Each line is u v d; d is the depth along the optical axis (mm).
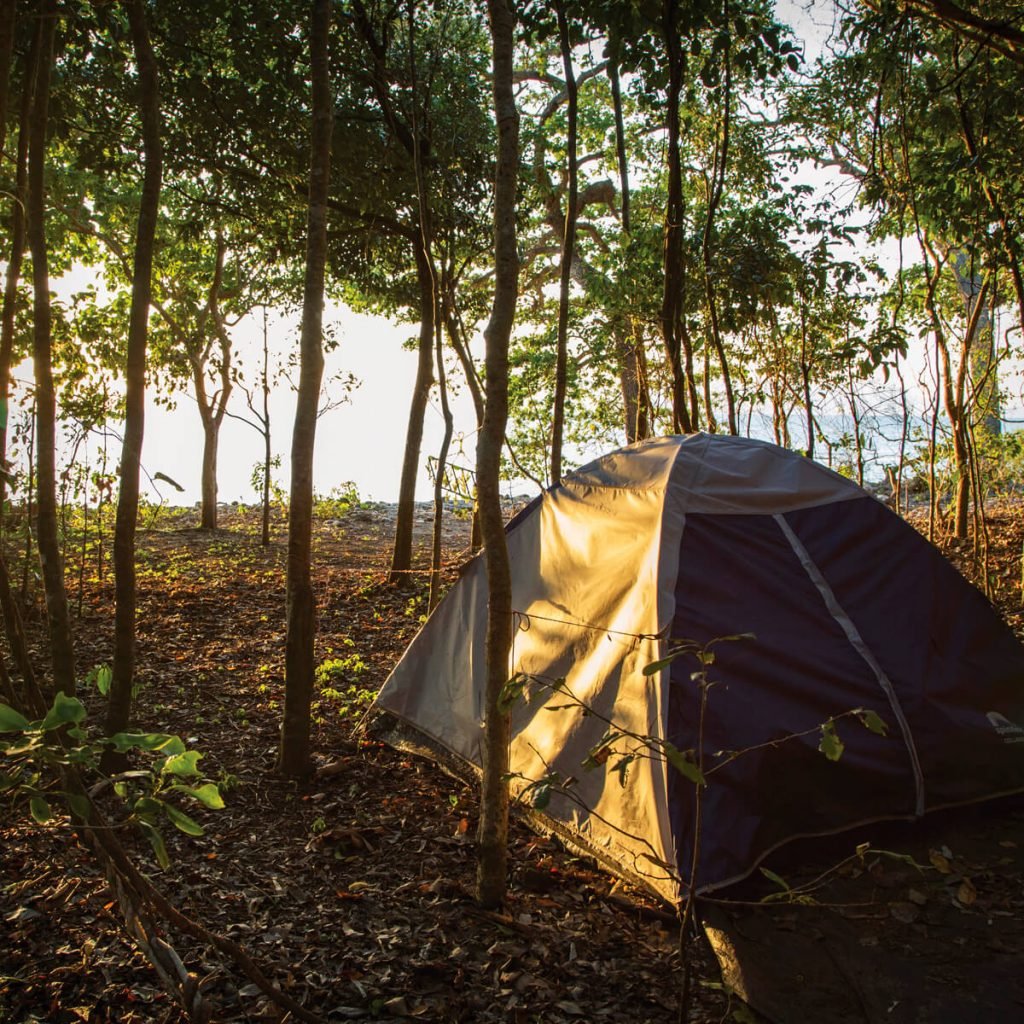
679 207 7465
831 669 4371
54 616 4012
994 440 12805
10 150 9547
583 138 16891
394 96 9594
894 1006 3197
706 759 3934
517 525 5582
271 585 11289
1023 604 8789
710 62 7555
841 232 8945
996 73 8219
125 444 4766
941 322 12172
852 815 4227
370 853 4379
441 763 5395
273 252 11828
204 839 4402
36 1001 3061
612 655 4473
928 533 12297
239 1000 3154
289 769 5215
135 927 2016
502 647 3814
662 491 4641
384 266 12523
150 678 7055
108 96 9305
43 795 1675
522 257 17859
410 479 11250
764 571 4551
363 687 7137
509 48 3727
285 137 9586
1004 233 8516
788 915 3740
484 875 3898
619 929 3762
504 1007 3217
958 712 4566
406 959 3473
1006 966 3420
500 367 3725
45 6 4469
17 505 8344
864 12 8023
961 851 4289
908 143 9242
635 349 10453
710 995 3312
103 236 14812
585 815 4285
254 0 8609
